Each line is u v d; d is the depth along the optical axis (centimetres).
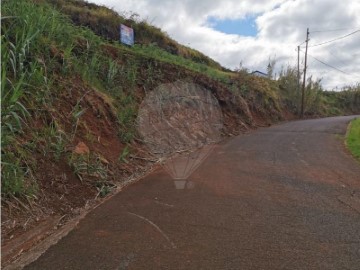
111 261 333
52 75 641
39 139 509
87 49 833
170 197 527
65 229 399
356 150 970
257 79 2197
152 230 409
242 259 344
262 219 456
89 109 684
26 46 586
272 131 1466
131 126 748
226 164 773
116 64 896
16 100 470
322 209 503
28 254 339
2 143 422
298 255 356
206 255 351
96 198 502
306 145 1082
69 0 1400
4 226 367
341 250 371
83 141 600
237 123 1462
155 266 326
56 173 491
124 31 1229
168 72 1123
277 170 737
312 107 2939
